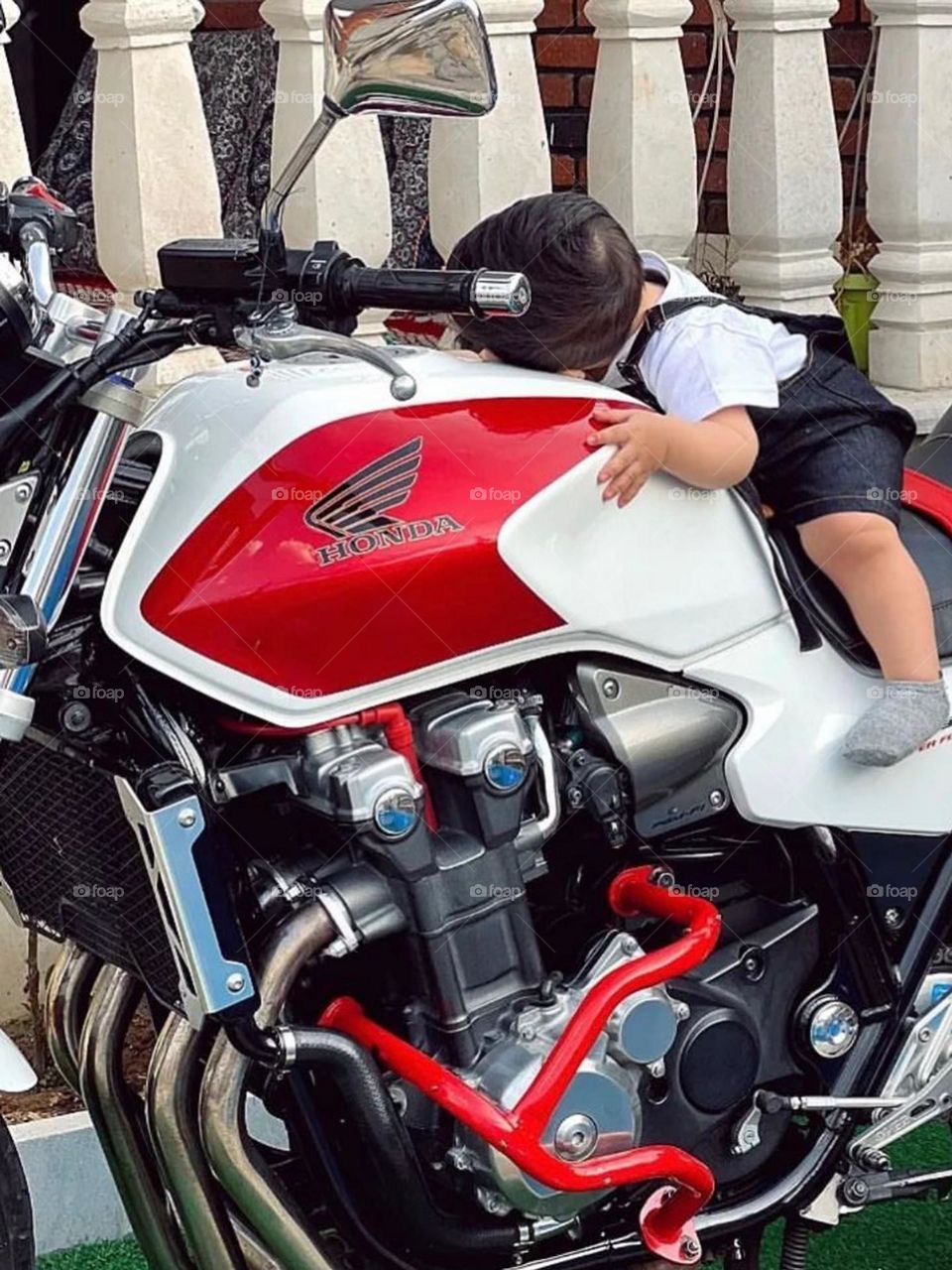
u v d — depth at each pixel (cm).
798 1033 242
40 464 193
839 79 546
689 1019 231
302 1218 215
